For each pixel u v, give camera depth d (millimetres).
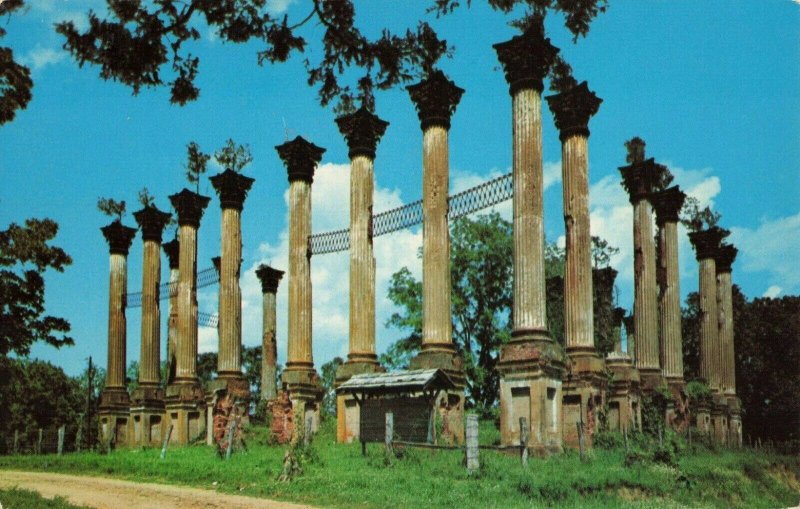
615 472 22328
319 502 18922
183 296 47156
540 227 28141
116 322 50781
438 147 32531
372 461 24000
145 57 16125
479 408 54062
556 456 25266
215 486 22891
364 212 36688
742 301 62531
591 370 30844
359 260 36250
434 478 20672
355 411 34094
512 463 23000
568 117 33438
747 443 51562
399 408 25672
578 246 32531
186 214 47938
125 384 50562
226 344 41562
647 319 40125
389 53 17625
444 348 31000
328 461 24719
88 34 16016
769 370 58906
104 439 45656
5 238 26531
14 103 20047
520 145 28594
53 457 35438
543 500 18812
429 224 32094
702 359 48688
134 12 16094
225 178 43844
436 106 32688
